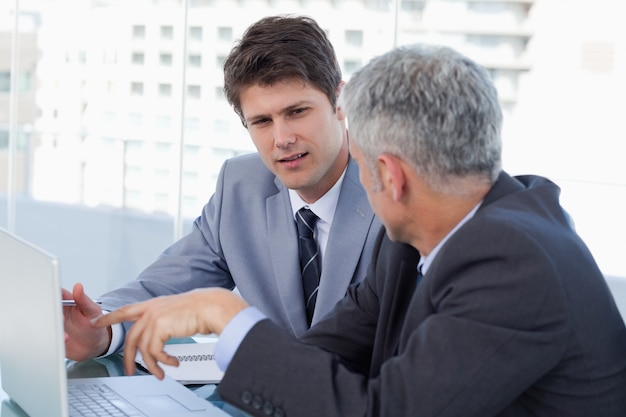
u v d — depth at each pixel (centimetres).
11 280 124
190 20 966
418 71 106
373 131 107
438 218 111
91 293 584
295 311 170
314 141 155
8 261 124
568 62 948
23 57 933
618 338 110
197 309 115
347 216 166
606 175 922
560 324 100
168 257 182
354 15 941
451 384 98
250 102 154
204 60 966
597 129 938
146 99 961
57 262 104
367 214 166
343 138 166
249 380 107
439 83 105
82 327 147
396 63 108
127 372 122
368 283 141
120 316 122
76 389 131
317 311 165
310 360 106
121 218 744
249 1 960
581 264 107
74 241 685
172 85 964
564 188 608
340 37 946
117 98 955
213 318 114
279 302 174
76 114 945
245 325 111
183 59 577
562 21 948
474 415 99
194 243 184
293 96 152
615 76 940
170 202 799
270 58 150
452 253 105
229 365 108
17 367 125
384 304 125
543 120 946
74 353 146
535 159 950
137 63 959
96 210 757
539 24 956
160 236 708
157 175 798
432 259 115
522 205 111
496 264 101
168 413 121
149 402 126
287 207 173
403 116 105
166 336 117
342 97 115
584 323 104
